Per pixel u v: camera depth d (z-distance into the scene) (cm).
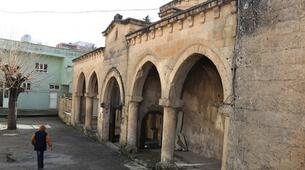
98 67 2136
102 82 2020
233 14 923
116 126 2245
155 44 1377
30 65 2927
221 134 1460
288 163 702
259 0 808
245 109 827
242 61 853
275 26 759
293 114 700
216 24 995
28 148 1698
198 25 1087
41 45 3534
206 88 1566
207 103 1555
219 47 973
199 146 1595
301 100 686
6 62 2267
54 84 3725
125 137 1648
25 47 2870
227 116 906
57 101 3738
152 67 1569
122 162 1479
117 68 1789
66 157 1547
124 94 1683
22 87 2427
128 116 1625
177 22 1205
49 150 1688
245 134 820
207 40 1033
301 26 700
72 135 2228
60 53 3669
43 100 3647
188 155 1556
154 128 1805
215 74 1483
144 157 1525
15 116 2339
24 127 2480
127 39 1650
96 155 1616
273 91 751
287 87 718
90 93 2331
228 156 882
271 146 745
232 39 921
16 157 1485
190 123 1664
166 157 1261
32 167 1327
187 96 1691
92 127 2403
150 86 1723
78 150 1727
